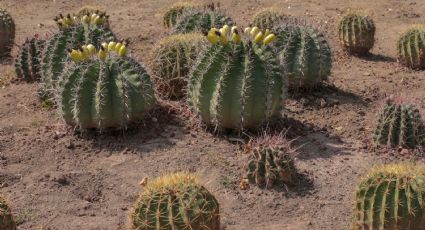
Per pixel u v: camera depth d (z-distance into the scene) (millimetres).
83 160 5980
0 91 7766
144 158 5992
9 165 5883
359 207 4602
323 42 7504
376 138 6344
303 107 7254
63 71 6410
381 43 10391
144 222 4230
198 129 6520
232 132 6367
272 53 6168
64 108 6238
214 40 6059
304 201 5332
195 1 13039
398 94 7898
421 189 4426
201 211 4215
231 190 5449
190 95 6398
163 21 10773
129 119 6254
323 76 7570
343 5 12898
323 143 6383
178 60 7137
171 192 4266
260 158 5469
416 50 8758
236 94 5992
